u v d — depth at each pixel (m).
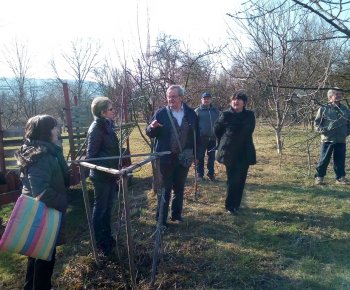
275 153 10.23
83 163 3.56
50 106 25.89
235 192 5.25
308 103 3.89
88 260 4.09
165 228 4.73
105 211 4.17
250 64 8.98
